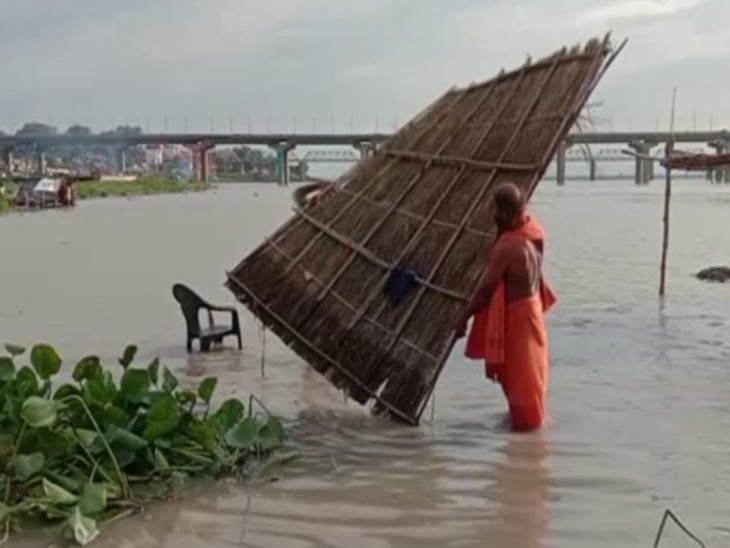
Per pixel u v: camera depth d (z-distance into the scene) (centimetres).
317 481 625
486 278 726
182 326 1237
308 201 1023
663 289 1606
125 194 7350
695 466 660
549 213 4812
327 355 819
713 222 4006
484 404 833
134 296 1533
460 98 941
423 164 888
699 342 1156
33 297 1520
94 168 10238
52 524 539
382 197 898
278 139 9350
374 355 789
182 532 536
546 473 645
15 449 580
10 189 5475
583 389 900
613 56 757
